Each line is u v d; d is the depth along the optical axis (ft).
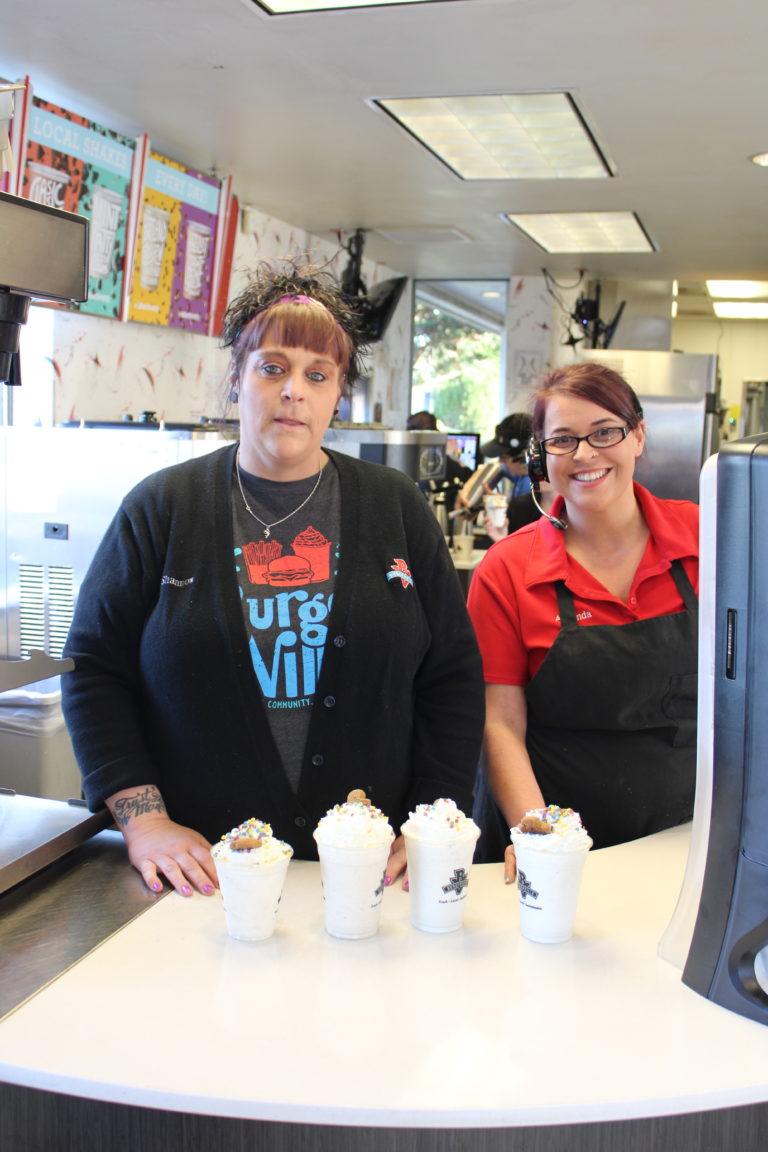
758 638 3.33
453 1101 2.93
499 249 23.13
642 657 5.38
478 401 29.17
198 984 3.56
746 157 14.92
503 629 5.68
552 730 5.64
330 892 3.90
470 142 14.83
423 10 9.94
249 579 4.78
